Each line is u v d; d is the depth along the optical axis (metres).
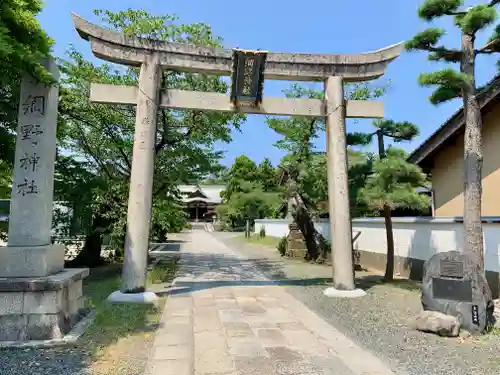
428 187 13.62
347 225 8.81
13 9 5.48
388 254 10.50
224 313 7.02
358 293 8.42
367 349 5.08
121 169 13.70
